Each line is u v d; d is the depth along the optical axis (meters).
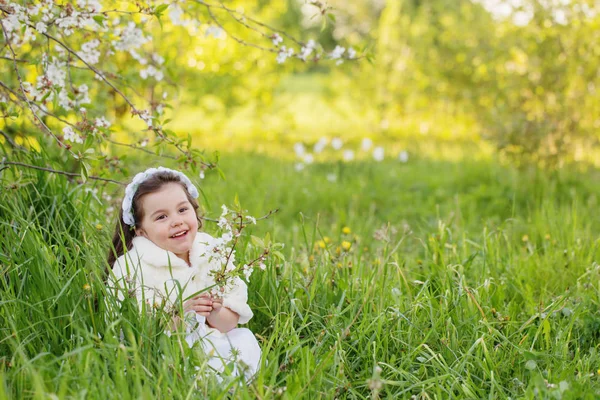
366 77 12.48
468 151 9.93
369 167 8.41
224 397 2.62
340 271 4.00
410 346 3.23
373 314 3.46
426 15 12.12
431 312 3.36
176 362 2.72
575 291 3.99
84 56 3.94
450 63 10.55
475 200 6.68
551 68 7.78
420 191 7.30
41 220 3.61
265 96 11.02
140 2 3.98
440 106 12.09
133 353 2.81
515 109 7.94
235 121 14.90
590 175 7.55
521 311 3.79
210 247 3.19
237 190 6.74
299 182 7.38
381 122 12.66
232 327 3.26
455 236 4.73
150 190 3.18
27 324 2.97
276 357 2.89
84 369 2.64
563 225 5.05
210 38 8.39
